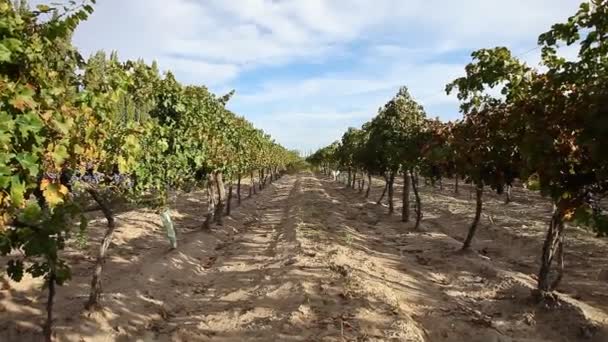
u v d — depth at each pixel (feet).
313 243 41.63
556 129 16.02
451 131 34.86
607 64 16.97
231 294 29.86
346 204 84.84
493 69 26.76
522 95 25.26
